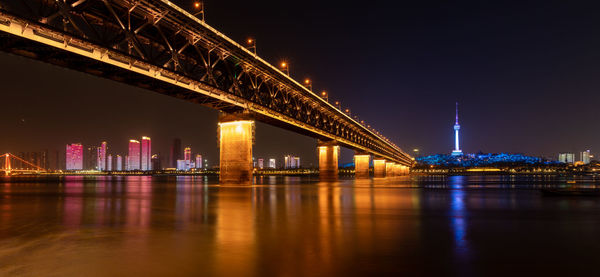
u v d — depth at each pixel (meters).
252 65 57.53
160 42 44.25
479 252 12.37
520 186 71.94
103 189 69.44
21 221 20.73
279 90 70.12
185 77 44.31
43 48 31.62
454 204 31.31
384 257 11.66
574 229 17.27
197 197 41.16
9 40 29.98
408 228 17.53
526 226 18.23
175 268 10.43
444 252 12.35
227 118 59.34
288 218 21.47
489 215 23.00
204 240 14.45
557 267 10.52
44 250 12.87
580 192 43.12
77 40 32.00
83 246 13.45
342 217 22.00
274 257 11.65
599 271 10.11
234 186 58.69
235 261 11.16
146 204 31.92
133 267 10.55
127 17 38.31
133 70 37.72
